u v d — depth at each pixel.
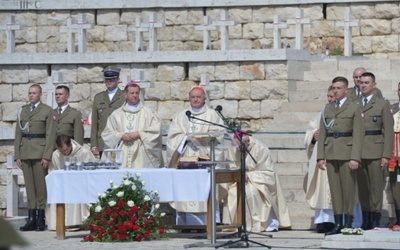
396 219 16.92
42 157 18.70
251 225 17.47
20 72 25.42
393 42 27.77
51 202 16.14
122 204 15.47
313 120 17.61
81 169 16.27
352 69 24.05
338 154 15.88
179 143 17.02
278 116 22.39
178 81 24.62
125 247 14.51
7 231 4.55
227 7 28.92
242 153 14.57
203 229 16.98
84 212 18.02
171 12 29.22
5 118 25.47
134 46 29.27
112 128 17.84
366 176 16.75
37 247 14.66
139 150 17.56
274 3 28.55
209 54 24.36
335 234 14.80
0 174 20.89
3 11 29.67
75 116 19.31
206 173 15.38
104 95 19.66
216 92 24.33
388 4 27.77
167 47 29.25
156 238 15.72
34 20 29.69
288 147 20.45
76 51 27.28
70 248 14.47
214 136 14.87
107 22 29.47
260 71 23.95
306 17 28.33
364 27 27.95
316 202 17.27
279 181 18.36
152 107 24.83
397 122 17.14
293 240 15.69
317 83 23.78
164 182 15.68
